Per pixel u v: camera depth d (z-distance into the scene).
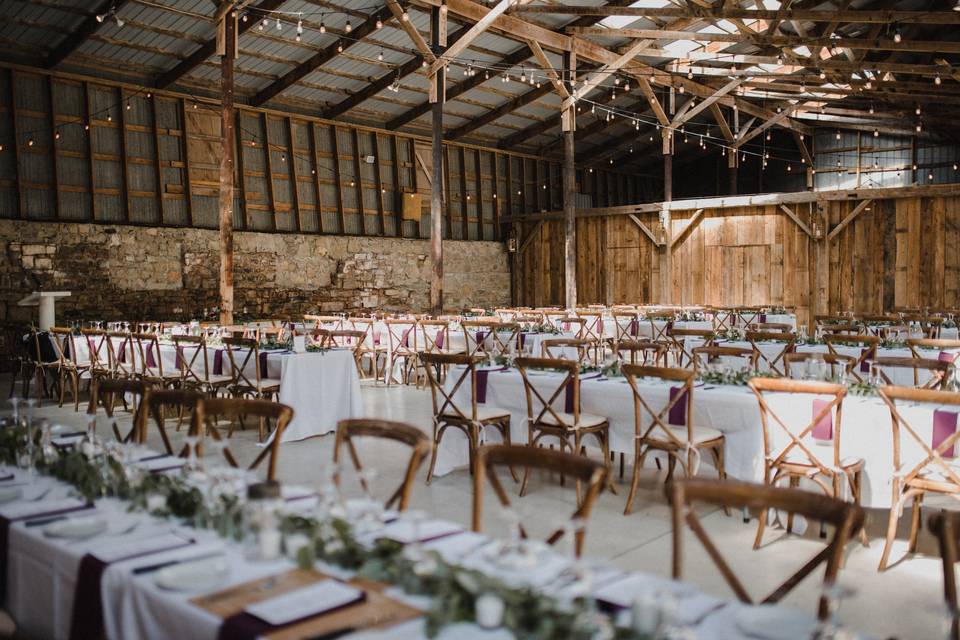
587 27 15.80
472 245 21.38
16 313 13.05
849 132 23.67
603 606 1.86
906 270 16.84
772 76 17.00
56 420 8.31
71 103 14.01
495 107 20.19
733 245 18.92
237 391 7.47
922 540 4.38
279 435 3.40
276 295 16.89
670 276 19.72
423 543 2.29
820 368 5.31
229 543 2.30
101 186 14.35
